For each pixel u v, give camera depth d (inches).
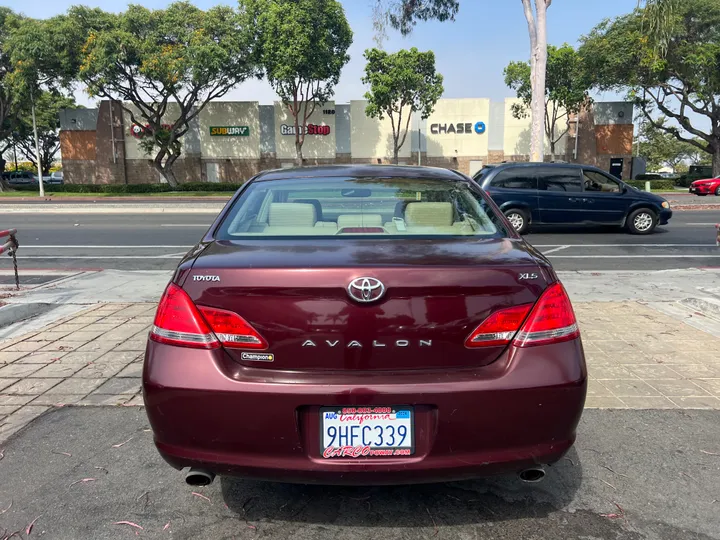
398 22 804.6
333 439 88.1
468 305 89.3
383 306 87.9
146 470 119.3
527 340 90.2
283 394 86.4
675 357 185.5
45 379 169.0
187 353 90.0
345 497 109.9
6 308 234.5
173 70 1261.1
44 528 100.0
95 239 512.4
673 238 495.5
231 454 89.0
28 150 2402.8
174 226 615.2
